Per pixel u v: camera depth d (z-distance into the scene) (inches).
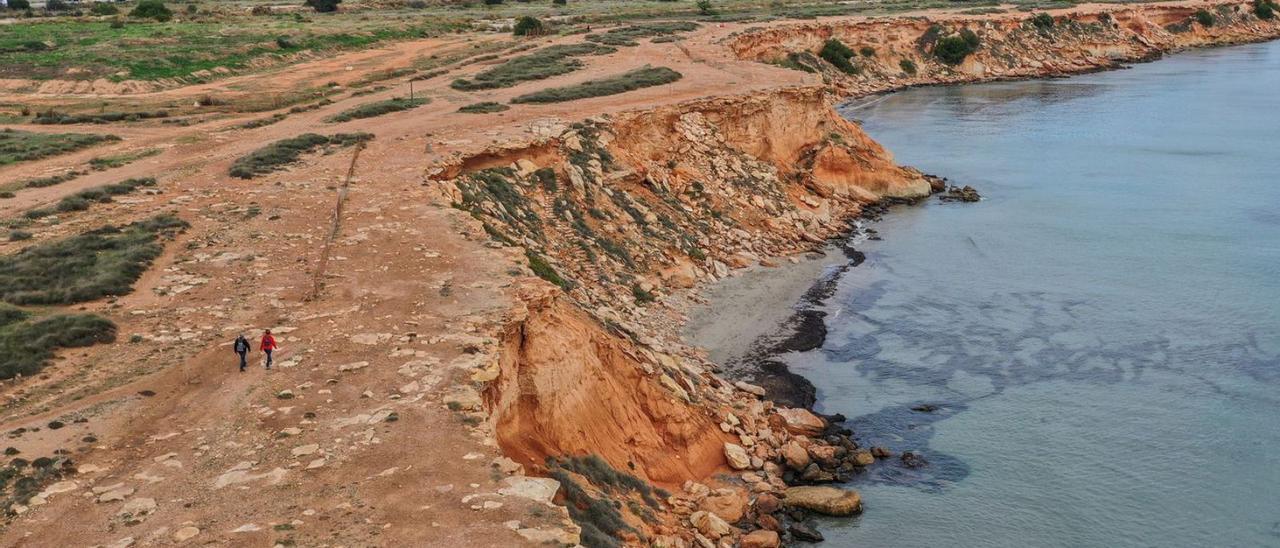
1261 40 6530.5
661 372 1293.1
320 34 4242.1
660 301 1775.3
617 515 941.2
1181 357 1568.7
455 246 1349.7
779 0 7194.9
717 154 2427.4
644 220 2044.8
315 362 968.9
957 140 3442.4
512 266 1267.2
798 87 2704.2
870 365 1565.0
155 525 705.0
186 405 895.7
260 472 777.6
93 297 1176.2
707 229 2172.7
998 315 1775.3
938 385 1488.7
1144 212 2453.2
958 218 2460.6
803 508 1136.8
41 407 897.5
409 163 1815.9
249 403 890.7
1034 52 5423.2
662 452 1184.8
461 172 1840.6
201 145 2123.5
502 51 3900.1
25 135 2274.9
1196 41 6328.7
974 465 1247.5
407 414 860.6
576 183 1984.5
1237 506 1152.2
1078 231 2301.9
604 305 1603.1
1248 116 3796.8
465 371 938.7
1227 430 1326.3
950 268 2058.3
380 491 748.0
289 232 1433.3
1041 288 1914.4
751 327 1716.3
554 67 3218.5
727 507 1097.4
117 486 761.6
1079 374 1515.7
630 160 2215.8
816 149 2684.5
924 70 5083.7
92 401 904.9
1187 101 4222.4
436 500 737.0
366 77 3336.6
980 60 5196.9
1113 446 1290.6
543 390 1059.9
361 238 1390.3
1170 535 1099.9
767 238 2228.1
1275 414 1366.9
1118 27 5969.5
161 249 1358.3
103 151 2106.3
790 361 1576.0
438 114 2380.7
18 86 3063.5
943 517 1130.7
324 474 772.6
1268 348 1590.8
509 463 797.9
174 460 799.1
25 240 1419.8
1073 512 1143.0
